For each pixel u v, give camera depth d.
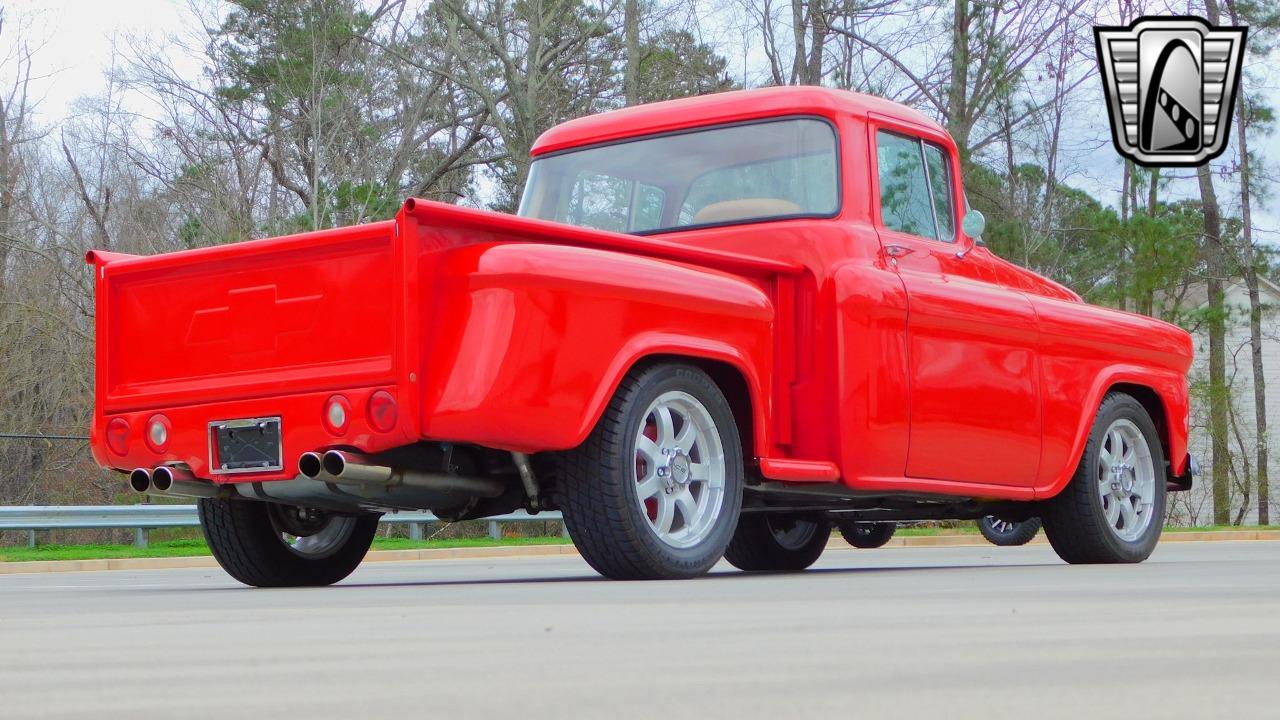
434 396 5.01
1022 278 7.45
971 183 24.55
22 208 29.12
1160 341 8.10
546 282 5.07
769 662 2.06
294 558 6.36
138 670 2.03
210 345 5.53
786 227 6.44
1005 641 2.38
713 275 5.82
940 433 6.58
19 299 28.20
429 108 29.91
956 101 24.50
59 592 6.01
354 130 27.23
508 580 6.40
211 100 28.06
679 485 5.57
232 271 5.48
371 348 5.11
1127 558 7.77
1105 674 1.87
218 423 5.46
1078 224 25.67
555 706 1.55
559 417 5.09
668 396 5.52
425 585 5.73
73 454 27.53
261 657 2.22
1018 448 7.03
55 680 1.90
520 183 28.64
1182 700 1.59
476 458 5.65
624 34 28.94
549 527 19.80
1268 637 2.43
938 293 6.63
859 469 6.21
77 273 28.88
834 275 6.25
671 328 5.52
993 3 24.52
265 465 5.35
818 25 25.77
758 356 5.93
